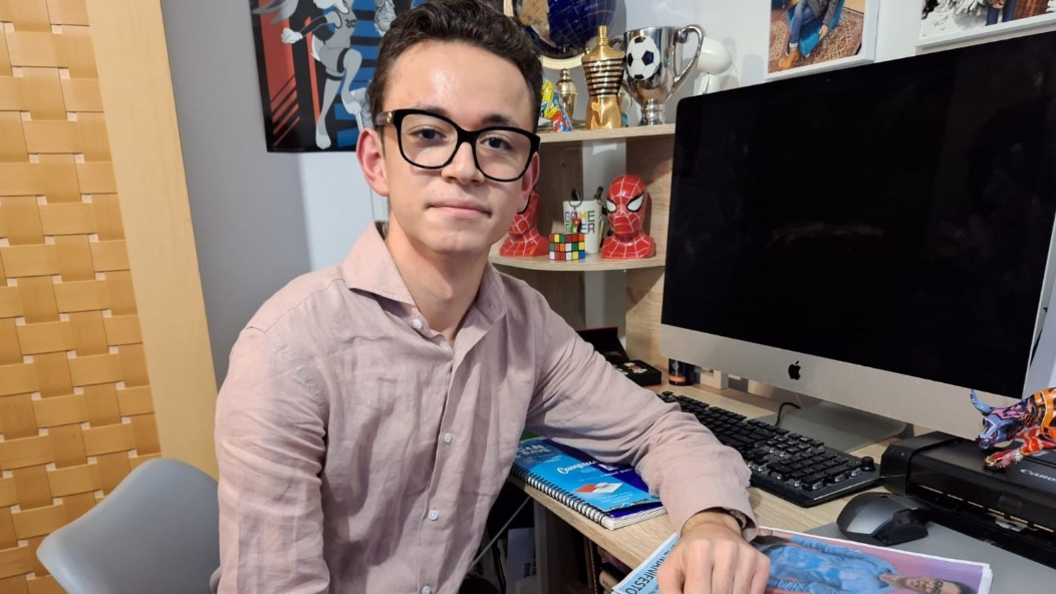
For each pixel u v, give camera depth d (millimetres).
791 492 838
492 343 934
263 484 720
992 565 666
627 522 805
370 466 832
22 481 1211
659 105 1413
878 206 892
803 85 979
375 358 816
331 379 783
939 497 767
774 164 1034
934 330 835
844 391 949
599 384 988
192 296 1306
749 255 1089
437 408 860
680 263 1229
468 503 926
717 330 1160
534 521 1243
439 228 776
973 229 789
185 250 1287
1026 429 728
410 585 879
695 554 653
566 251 1452
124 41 1192
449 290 851
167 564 926
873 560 671
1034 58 723
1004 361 767
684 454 849
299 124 1710
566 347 1020
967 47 785
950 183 810
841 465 895
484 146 769
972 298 793
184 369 1317
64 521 1251
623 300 1738
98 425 1260
